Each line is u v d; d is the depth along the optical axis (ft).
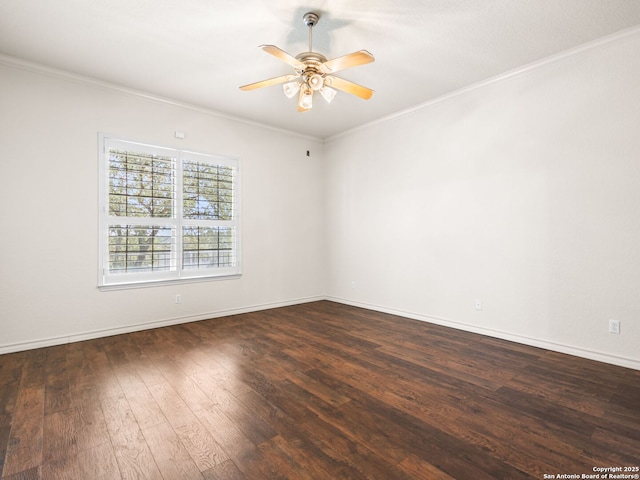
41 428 6.09
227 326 13.06
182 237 13.56
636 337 8.71
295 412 6.64
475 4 7.72
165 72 10.98
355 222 16.80
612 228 9.07
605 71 9.12
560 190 10.00
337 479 4.79
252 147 15.67
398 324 13.34
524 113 10.73
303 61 8.01
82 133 11.27
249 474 4.91
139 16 8.18
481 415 6.51
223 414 6.57
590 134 9.41
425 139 13.64
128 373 8.54
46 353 9.99
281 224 16.74
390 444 5.61
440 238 13.19
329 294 18.38
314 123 15.99
